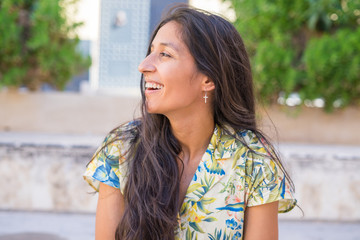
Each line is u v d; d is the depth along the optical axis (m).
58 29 4.45
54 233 2.87
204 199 1.29
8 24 4.27
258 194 1.30
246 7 4.26
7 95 4.39
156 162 1.31
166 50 1.25
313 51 4.09
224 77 1.28
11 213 3.22
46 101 4.42
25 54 4.46
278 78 4.14
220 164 1.30
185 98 1.26
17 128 4.40
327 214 3.34
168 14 1.35
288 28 4.26
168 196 1.29
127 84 5.90
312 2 4.20
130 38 5.83
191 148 1.35
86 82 5.89
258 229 1.31
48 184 3.26
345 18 4.27
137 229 1.27
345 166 3.33
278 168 1.32
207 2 5.14
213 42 1.26
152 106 1.28
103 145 1.37
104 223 1.35
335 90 4.24
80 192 3.28
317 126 4.38
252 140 1.35
